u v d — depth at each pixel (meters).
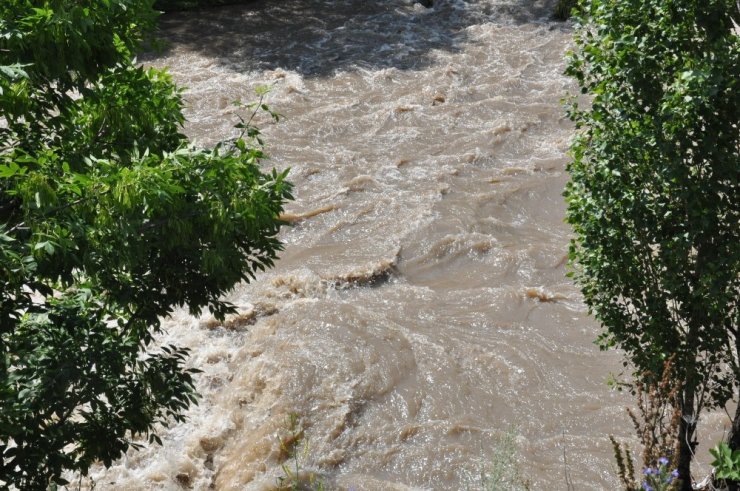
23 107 5.59
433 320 12.62
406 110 20.44
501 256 14.30
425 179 17.09
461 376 11.34
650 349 7.43
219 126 19.67
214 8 27.81
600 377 11.27
